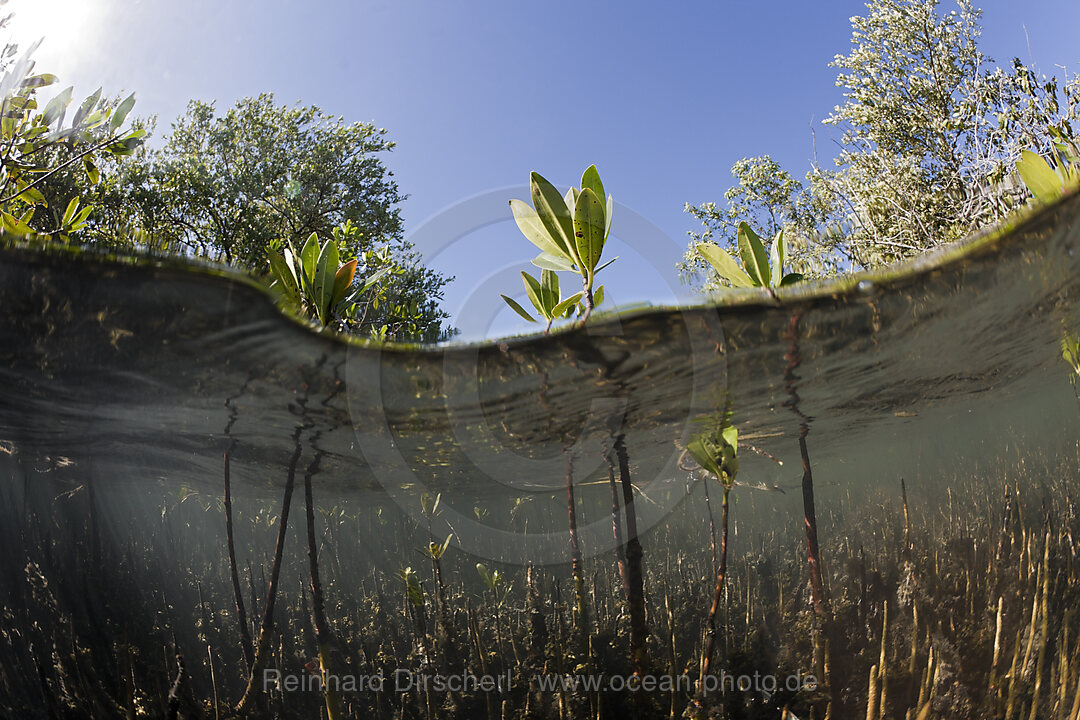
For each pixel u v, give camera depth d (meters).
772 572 3.20
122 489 4.97
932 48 10.93
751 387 3.46
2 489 4.73
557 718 2.59
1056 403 5.29
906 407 4.57
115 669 3.01
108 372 3.06
